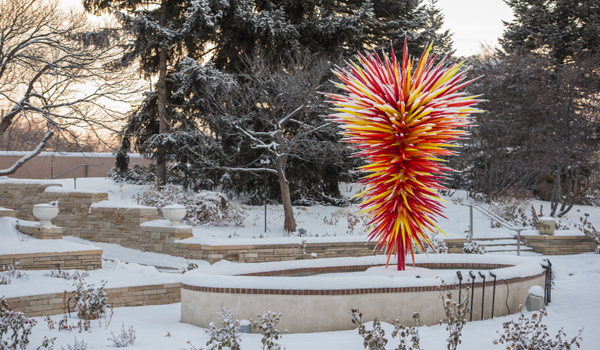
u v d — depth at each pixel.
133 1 19.02
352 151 19.08
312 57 18.67
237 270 8.31
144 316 8.04
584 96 20.80
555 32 30.09
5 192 17.00
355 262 9.39
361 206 7.77
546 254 15.85
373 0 24.44
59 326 6.68
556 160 21.17
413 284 6.98
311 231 17.11
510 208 19.38
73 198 15.76
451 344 5.31
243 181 20.73
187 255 13.27
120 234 14.76
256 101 17.53
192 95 18.38
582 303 8.55
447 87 7.07
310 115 18.39
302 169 20.52
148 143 18.97
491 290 7.55
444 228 18.14
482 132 23.50
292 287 6.76
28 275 9.55
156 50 20.80
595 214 21.62
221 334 5.21
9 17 14.76
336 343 5.83
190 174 19.84
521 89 22.83
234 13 18.31
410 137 7.22
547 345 5.07
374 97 7.14
